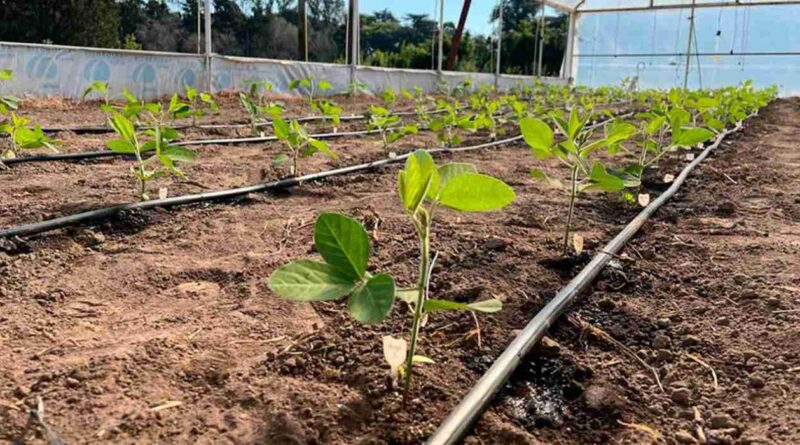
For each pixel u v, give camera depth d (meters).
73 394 1.18
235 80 9.72
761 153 5.29
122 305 1.66
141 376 1.26
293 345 1.42
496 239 2.24
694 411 1.21
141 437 1.06
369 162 4.13
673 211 2.93
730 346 1.47
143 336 1.46
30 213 2.43
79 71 7.73
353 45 11.92
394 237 2.29
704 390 1.29
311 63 10.95
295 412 1.14
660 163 4.46
